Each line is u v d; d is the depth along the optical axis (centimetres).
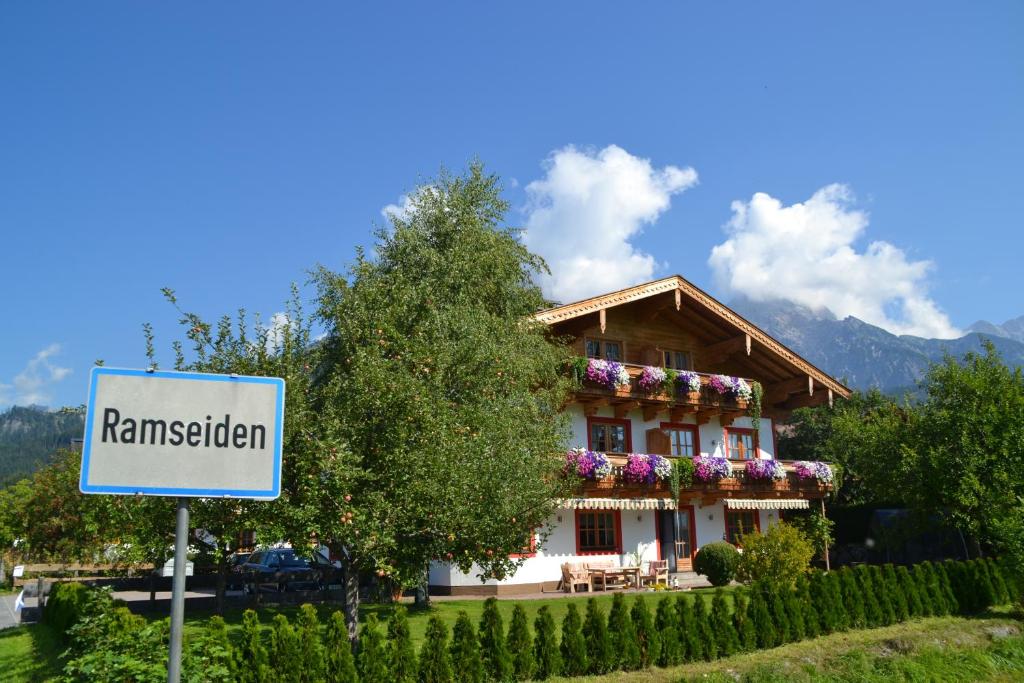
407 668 1087
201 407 389
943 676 1362
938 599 1845
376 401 1147
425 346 1336
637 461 2600
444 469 1162
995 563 2017
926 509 2466
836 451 3881
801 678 1309
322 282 1883
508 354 1819
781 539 2034
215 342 1205
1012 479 2170
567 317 2528
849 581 1689
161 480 376
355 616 1239
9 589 4084
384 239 2228
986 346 2545
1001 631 1664
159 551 1243
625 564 2700
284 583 2616
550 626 1239
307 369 1229
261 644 1043
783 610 1534
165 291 1195
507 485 1314
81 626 1091
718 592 1456
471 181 2369
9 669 1411
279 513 1080
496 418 1414
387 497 1143
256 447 395
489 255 2148
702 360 3088
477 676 1135
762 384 3219
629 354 2916
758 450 3127
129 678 880
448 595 2461
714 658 1386
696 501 2930
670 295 2847
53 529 2981
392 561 1229
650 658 1314
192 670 902
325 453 1078
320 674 1025
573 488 1869
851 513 3506
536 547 1598
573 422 2628
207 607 2061
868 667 1376
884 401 4450
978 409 2333
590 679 1218
